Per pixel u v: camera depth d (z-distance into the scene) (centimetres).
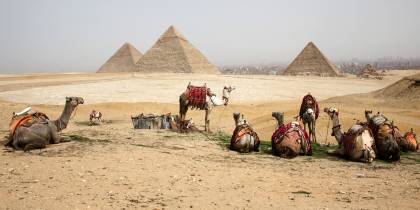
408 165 1305
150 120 1969
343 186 1002
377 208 809
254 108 3256
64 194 827
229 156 1345
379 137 1369
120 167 1077
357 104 3566
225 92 1920
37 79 7100
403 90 4000
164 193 872
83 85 5553
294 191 937
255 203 826
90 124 2272
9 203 756
